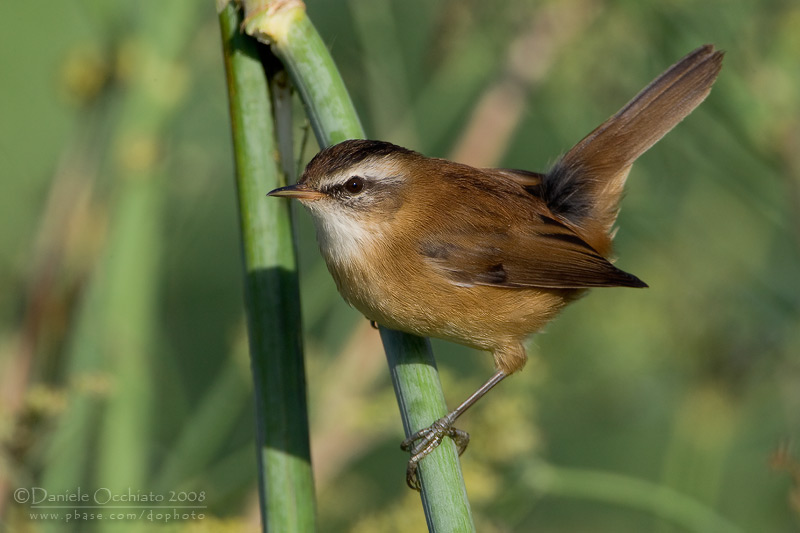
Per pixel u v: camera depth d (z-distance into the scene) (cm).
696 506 977
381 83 1189
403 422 668
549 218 882
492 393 1056
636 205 1200
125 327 1012
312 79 693
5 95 1320
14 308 1175
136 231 1043
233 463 1102
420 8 1394
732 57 1131
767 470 1246
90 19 1326
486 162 1241
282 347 694
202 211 1295
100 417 1045
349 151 837
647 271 1238
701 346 1172
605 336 1223
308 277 1344
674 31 1145
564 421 1324
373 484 1301
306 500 686
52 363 1091
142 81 1073
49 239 1107
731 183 1182
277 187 707
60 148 1323
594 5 1198
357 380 1115
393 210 839
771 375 1187
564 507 1367
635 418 1326
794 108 1134
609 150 930
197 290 1410
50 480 940
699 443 1148
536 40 1228
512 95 1235
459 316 840
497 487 949
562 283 850
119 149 1066
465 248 835
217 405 1013
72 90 1119
